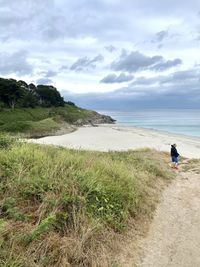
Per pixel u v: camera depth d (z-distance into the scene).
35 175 8.00
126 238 7.50
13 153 9.17
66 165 9.51
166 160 22.23
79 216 6.98
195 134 65.94
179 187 14.31
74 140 48.31
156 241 7.78
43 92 118.56
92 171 9.57
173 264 6.76
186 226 8.94
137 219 8.70
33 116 91.25
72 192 7.69
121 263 6.46
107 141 46.28
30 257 5.44
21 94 101.31
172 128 85.31
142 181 12.28
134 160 17.17
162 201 11.30
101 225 7.07
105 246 6.75
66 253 5.94
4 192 7.20
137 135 56.91
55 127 65.75
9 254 5.27
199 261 6.93
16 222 6.22
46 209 6.86
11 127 59.41
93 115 117.69
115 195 8.71
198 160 23.67
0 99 94.56
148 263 6.71
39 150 10.68
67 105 131.00
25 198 7.14
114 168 11.38
